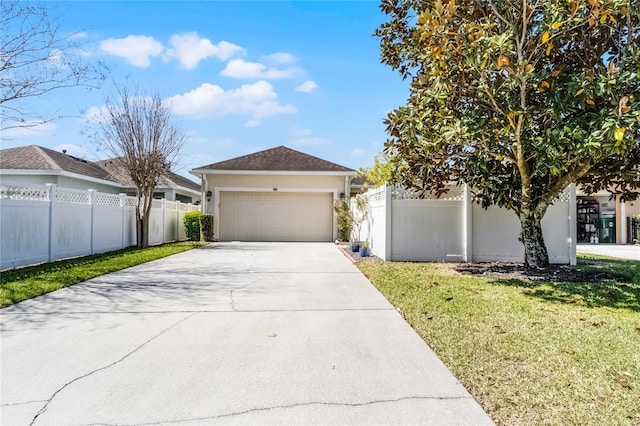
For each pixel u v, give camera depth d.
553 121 6.93
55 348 3.74
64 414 2.55
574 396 2.76
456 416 2.53
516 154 6.96
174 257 11.22
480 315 4.77
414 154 7.50
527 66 5.60
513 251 9.65
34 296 5.87
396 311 5.10
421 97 6.86
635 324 4.38
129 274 8.02
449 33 5.77
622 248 14.66
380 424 2.44
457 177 8.40
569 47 6.96
